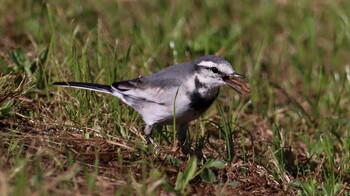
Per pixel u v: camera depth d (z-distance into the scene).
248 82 15.99
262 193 11.55
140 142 12.01
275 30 20.45
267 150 13.55
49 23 16.66
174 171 11.27
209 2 21.42
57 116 12.89
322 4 21.81
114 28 17.58
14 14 18.33
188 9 20.00
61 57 15.18
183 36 18.47
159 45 16.94
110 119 12.83
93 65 15.05
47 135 11.87
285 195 11.55
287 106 16.09
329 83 17.33
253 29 20.16
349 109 16.38
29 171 10.24
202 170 11.09
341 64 18.81
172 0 20.59
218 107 12.71
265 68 18.12
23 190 9.34
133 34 16.91
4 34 17.00
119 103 13.27
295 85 17.78
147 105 12.14
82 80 13.97
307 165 13.20
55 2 18.47
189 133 12.88
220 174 11.63
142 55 15.84
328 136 14.16
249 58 17.53
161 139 12.70
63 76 14.05
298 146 14.66
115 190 10.29
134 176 10.88
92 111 13.01
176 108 11.89
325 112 16.30
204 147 12.84
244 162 12.27
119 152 11.26
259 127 14.95
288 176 12.19
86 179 10.32
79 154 11.28
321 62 17.98
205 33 18.28
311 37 19.33
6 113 12.14
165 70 12.29
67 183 10.11
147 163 11.25
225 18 20.56
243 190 11.49
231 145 12.48
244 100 15.83
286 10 21.31
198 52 17.36
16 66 14.27
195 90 11.86
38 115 12.74
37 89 13.60
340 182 12.09
